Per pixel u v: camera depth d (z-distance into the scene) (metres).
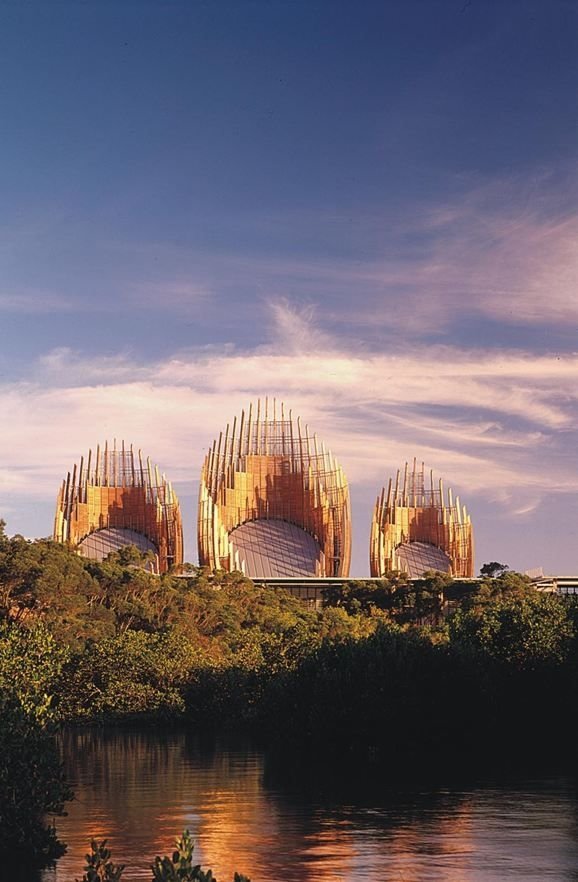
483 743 45.00
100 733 58.66
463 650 45.25
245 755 44.00
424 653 44.31
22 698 22.64
